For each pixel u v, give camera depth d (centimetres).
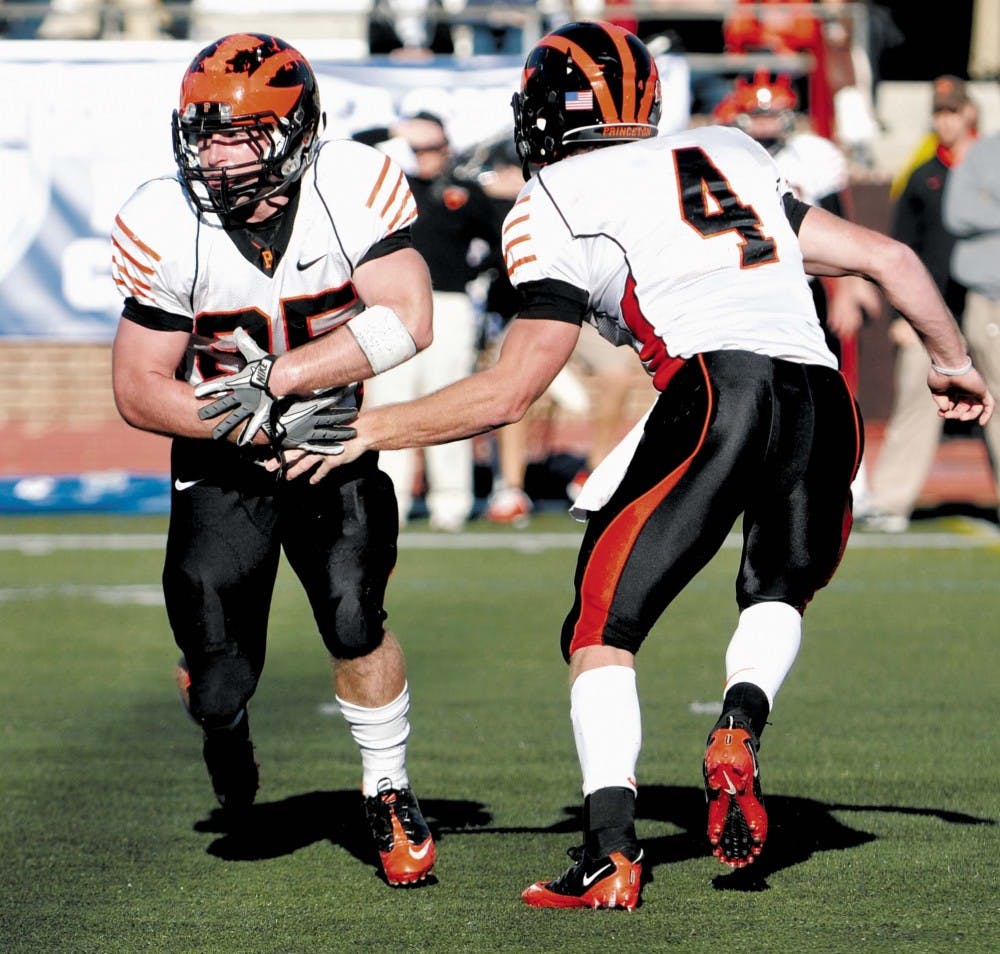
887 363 4069
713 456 1141
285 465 1204
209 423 1226
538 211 1191
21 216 3450
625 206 1185
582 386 3869
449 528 3344
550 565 2927
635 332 1191
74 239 3466
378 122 3428
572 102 1236
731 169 1209
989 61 5059
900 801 1510
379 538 1302
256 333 1263
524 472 3747
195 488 1299
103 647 2289
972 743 1730
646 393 4219
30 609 2558
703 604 2592
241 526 1291
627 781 1174
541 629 2386
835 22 4059
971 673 2084
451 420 1182
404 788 1320
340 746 1772
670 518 1148
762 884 1269
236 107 1192
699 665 2139
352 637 1272
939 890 1248
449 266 3091
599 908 1197
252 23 4266
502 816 1489
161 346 1262
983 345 3056
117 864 1355
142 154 3450
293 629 2431
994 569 2878
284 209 1242
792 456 1169
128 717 1898
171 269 1242
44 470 3831
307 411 1188
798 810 1483
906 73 5738
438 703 1942
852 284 3117
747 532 1220
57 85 3428
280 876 1322
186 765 1689
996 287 3034
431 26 4206
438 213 3059
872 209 3988
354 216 1245
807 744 1733
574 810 1508
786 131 2916
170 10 3719
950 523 3406
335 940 1158
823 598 2620
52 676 2111
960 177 3038
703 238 1185
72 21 4459
